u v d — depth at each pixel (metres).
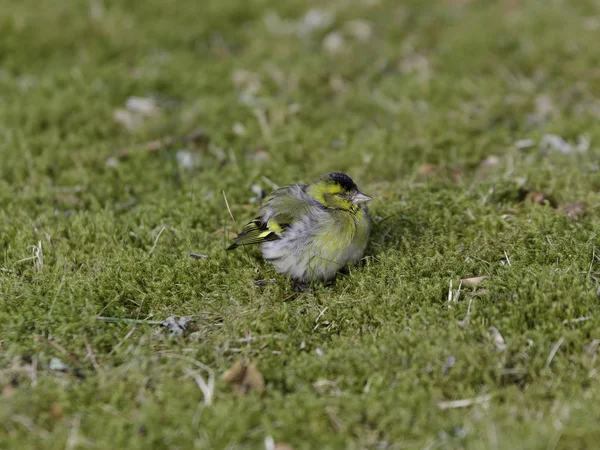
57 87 17.23
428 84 17.05
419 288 10.25
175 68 18.31
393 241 11.52
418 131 15.34
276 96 17.34
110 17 20.12
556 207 12.51
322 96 17.41
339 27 20.50
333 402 8.37
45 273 10.99
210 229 12.28
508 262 10.63
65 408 8.34
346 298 10.15
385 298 10.04
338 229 10.45
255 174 13.87
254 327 9.77
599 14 20.16
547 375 8.65
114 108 16.48
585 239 11.05
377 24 20.61
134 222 12.33
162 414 8.22
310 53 19.12
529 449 7.47
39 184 13.79
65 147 14.91
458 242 11.37
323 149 14.92
